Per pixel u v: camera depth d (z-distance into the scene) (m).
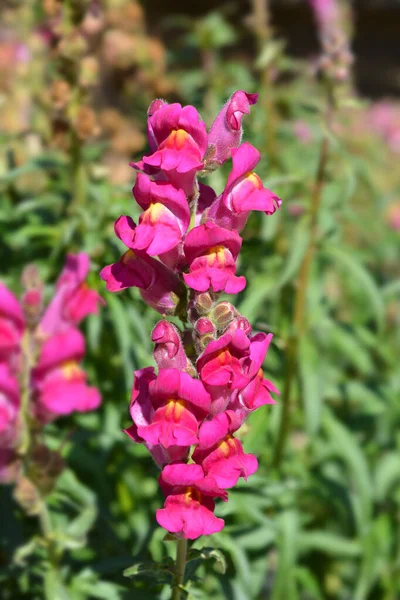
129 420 0.79
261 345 0.56
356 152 1.22
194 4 2.53
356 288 1.17
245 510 0.72
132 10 1.14
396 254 1.26
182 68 1.34
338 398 0.92
